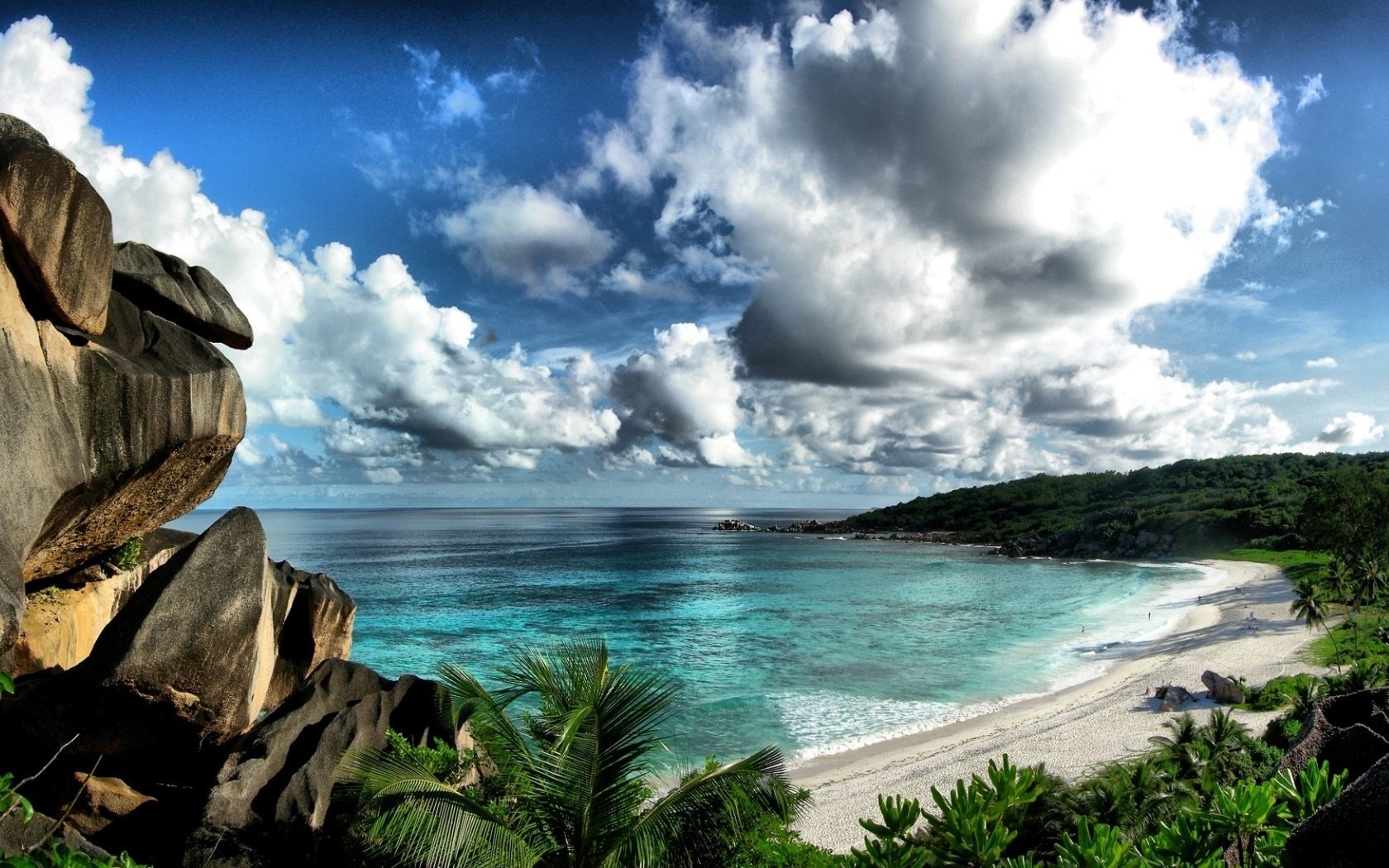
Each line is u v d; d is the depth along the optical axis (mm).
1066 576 109625
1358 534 71562
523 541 191625
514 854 9312
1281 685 37406
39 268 9898
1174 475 180125
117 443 11828
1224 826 3377
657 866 9414
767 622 67438
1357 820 2393
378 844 10914
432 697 14953
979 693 42344
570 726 9305
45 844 8547
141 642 11648
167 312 14250
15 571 8164
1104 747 30625
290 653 19844
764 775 10242
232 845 10945
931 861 3855
